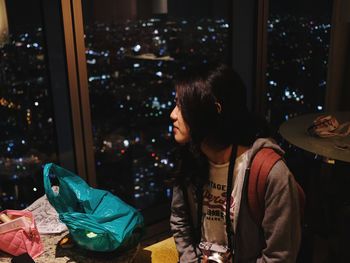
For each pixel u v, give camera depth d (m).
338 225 2.08
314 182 2.28
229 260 1.28
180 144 1.27
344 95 3.07
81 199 1.53
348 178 2.35
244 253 1.22
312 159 2.13
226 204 1.22
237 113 1.17
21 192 1.93
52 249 1.57
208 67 1.17
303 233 2.23
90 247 1.47
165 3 2.28
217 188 1.24
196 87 1.12
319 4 2.82
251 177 1.13
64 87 1.95
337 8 2.80
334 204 2.21
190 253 1.41
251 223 1.18
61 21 1.85
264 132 1.22
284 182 1.09
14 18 1.77
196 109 1.13
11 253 1.50
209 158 1.24
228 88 1.14
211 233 1.31
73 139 2.01
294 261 1.16
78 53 1.90
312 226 2.22
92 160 2.08
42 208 1.79
